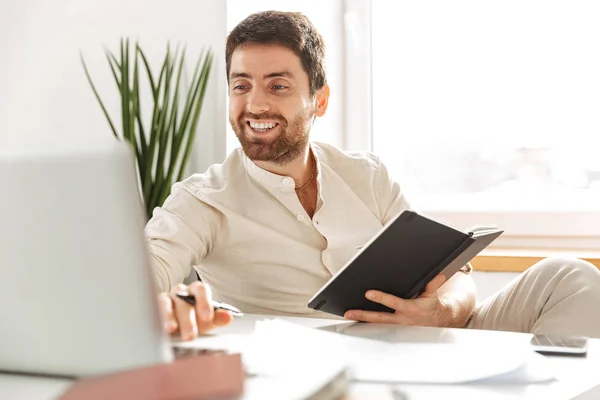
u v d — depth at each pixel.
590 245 2.83
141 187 2.72
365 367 0.89
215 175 1.86
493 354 0.95
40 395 0.73
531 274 1.84
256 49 1.78
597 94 2.87
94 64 3.05
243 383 0.64
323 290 1.35
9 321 0.79
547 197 2.92
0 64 3.21
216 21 2.79
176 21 2.87
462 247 1.43
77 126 3.08
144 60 2.77
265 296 1.83
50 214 0.75
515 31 2.94
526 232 2.89
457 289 1.81
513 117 2.95
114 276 0.75
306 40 1.83
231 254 1.83
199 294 1.17
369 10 3.06
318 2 2.94
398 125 3.08
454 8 3.00
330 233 1.83
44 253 0.76
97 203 0.74
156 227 1.74
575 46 2.88
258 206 1.83
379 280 1.41
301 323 1.31
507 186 2.96
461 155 3.01
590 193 2.88
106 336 0.76
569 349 1.04
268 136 1.79
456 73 3.01
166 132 2.72
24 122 3.17
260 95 1.78
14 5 3.19
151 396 0.60
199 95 2.69
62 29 3.11
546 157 2.92
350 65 3.08
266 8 2.82
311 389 0.72
